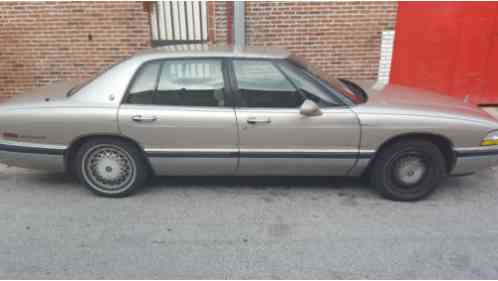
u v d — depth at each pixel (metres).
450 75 6.61
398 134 3.48
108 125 3.47
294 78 3.50
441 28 6.34
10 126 3.56
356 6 6.30
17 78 6.84
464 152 3.55
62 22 6.48
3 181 4.18
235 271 2.77
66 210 3.58
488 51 6.41
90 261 2.87
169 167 3.68
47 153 3.59
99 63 6.76
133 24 6.54
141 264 2.84
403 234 3.21
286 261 2.87
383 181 3.69
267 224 3.35
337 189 3.99
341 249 3.01
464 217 3.47
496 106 6.73
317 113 3.42
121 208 3.61
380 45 6.52
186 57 3.52
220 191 3.93
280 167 3.66
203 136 3.51
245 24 6.46
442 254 2.95
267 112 3.46
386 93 3.97
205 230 3.26
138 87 3.51
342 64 6.67
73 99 3.55
